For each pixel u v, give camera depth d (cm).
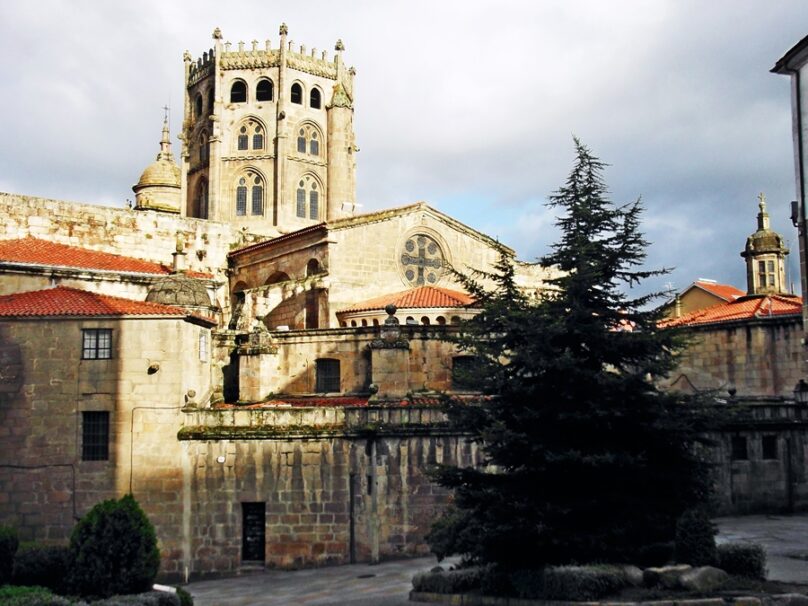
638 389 3048
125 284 5412
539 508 2936
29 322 4194
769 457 5009
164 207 8000
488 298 3359
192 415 4194
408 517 4175
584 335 3125
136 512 3052
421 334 4988
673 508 3050
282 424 4212
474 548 3052
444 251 6222
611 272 3231
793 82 3186
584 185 3300
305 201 8288
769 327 5650
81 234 6106
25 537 4072
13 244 5456
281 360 5203
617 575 2808
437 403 4397
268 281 6438
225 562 4119
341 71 8594
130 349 4197
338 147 8375
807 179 3116
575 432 3062
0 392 4147
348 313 5553
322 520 4153
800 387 5303
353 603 3228
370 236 5916
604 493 3000
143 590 3016
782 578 3072
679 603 2620
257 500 4156
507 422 3136
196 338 4438
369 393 4862
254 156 8138
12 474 4109
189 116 8550
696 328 5850
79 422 4150
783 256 6744
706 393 3228
